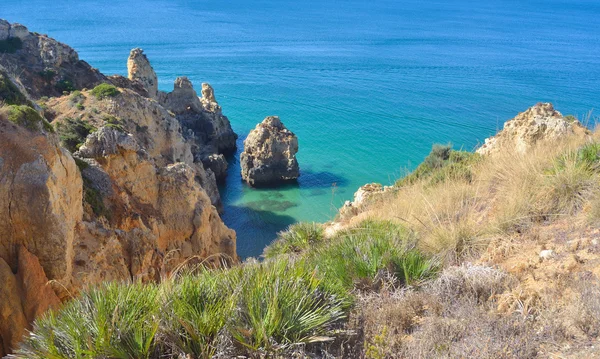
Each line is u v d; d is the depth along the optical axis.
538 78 124.50
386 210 14.69
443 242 9.27
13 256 8.88
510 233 9.20
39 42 43.19
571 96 105.31
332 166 67.88
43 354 5.41
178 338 5.52
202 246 17.45
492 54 162.00
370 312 6.75
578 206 9.36
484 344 5.51
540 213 9.58
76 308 6.07
